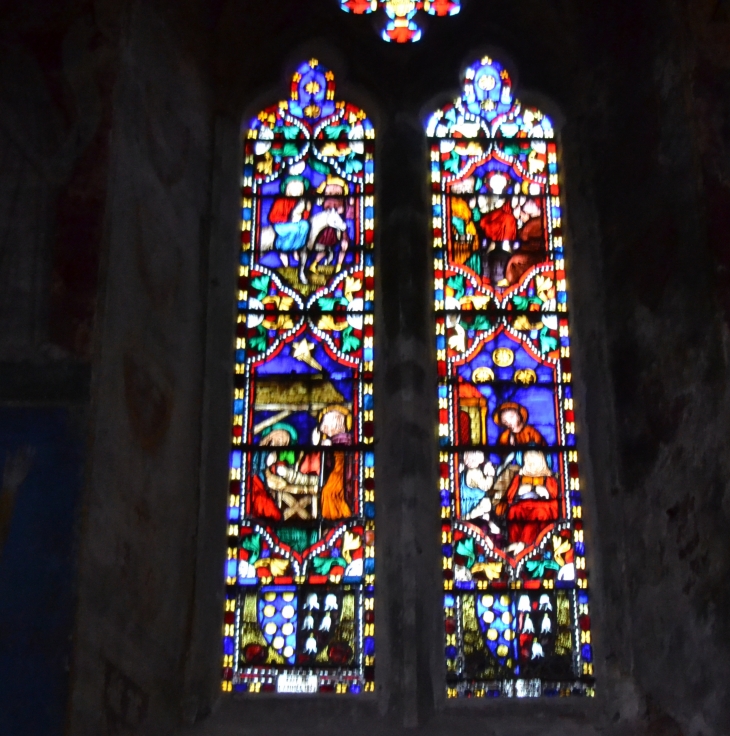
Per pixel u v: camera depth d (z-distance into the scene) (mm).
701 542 7301
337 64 9398
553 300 8656
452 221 8891
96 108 7871
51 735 6336
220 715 7434
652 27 8664
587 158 8969
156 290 7879
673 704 7242
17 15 8133
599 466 8109
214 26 9281
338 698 7523
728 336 7488
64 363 7152
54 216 7547
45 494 6836
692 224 7902
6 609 6570
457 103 9297
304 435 8234
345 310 8602
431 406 8297
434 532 7953
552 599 7828
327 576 7863
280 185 9023
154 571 7293
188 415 7988
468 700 7555
